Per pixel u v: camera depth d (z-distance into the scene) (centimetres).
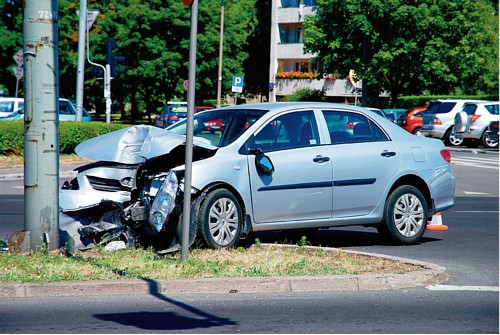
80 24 3050
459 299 795
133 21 5247
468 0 5097
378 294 811
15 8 5062
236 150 1018
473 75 5450
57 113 941
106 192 1030
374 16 5031
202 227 975
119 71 2984
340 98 7044
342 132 1110
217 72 5494
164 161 1030
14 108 3544
